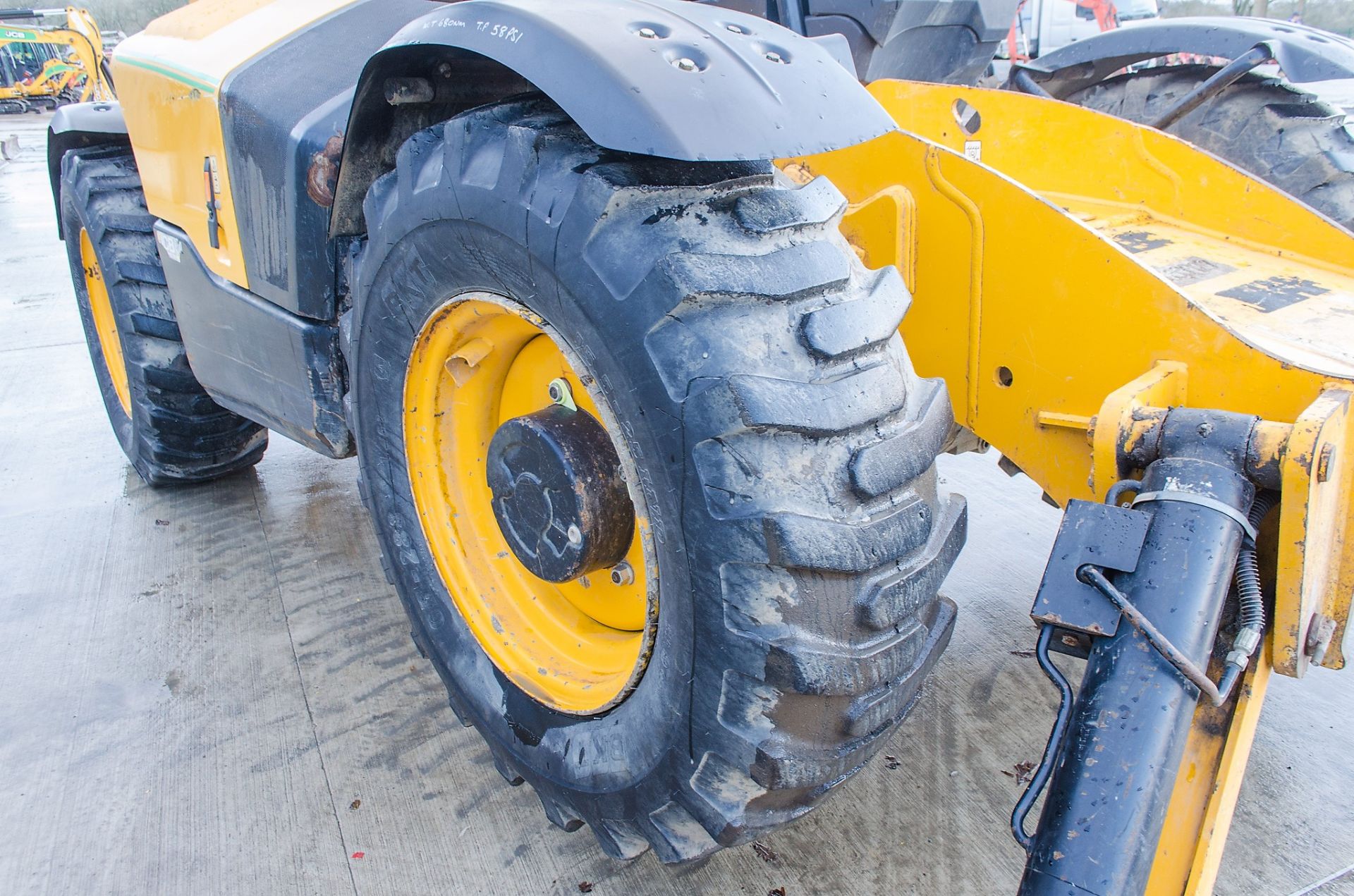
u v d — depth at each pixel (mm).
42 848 1769
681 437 1153
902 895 1667
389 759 1994
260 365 2199
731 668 1203
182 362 2775
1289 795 1859
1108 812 1066
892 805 1862
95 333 3363
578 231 1188
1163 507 1203
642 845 1534
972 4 2496
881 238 1738
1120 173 2330
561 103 1115
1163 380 1390
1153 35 2828
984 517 2943
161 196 2389
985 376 1696
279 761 1987
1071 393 1577
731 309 1147
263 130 1875
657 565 1291
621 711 1463
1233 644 1177
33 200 9820
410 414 1700
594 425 1489
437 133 1464
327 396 2021
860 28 2225
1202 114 2730
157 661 2312
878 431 1216
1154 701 1105
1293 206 2051
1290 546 1200
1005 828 1806
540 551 1540
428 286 1499
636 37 1169
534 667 1683
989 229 1605
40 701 2164
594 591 1696
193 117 2102
